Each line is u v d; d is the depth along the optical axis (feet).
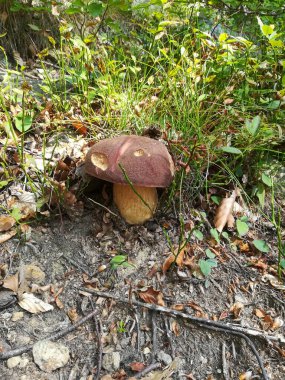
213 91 1.58
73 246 1.18
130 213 1.19
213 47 1.55
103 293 1.08
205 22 2.01
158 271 1.14
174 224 1.27
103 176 1.05
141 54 1.91
